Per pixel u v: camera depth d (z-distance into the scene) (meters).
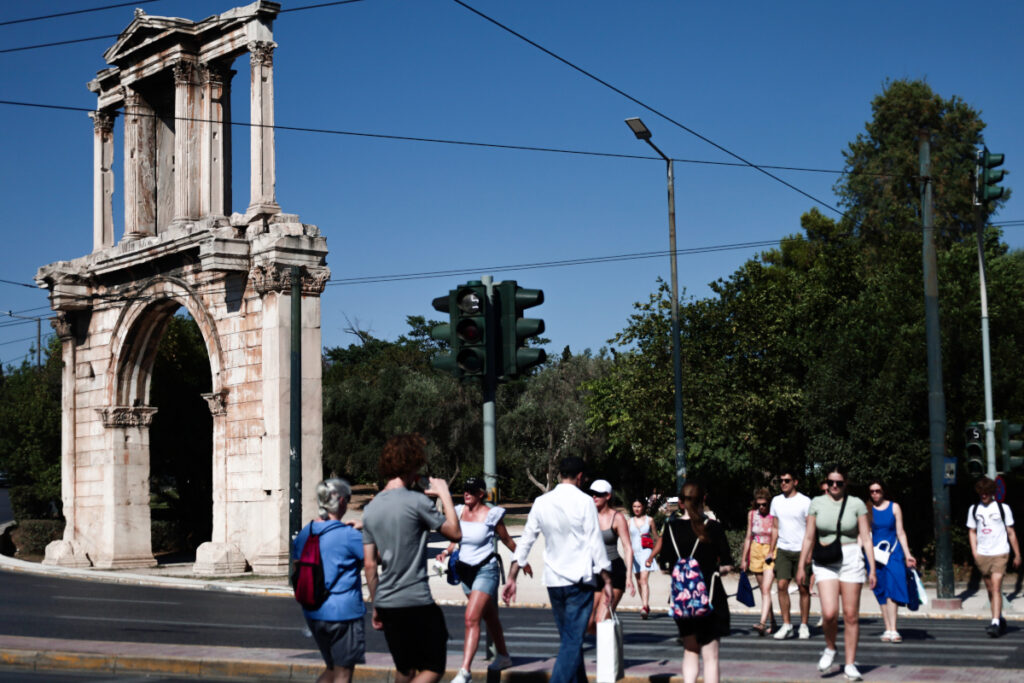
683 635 9.77
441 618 8.33
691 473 34.88
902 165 56.97
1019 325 26.66
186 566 36.66
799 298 37.41
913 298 27.72
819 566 11.41
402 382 68.19
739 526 37.16
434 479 8.82
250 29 31.81
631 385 33.94
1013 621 18.38
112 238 38.06
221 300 32.59
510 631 16.84
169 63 34.22
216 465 32.44
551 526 9.89
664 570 10.11
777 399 31.86
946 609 19.83
